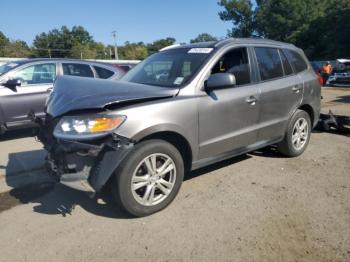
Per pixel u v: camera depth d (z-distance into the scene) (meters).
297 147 5.45
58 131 3.34
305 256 2.94
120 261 2.93
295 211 3.70
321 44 52.56
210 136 4.07
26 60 7.41
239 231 3.33
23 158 5.69
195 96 3.89
